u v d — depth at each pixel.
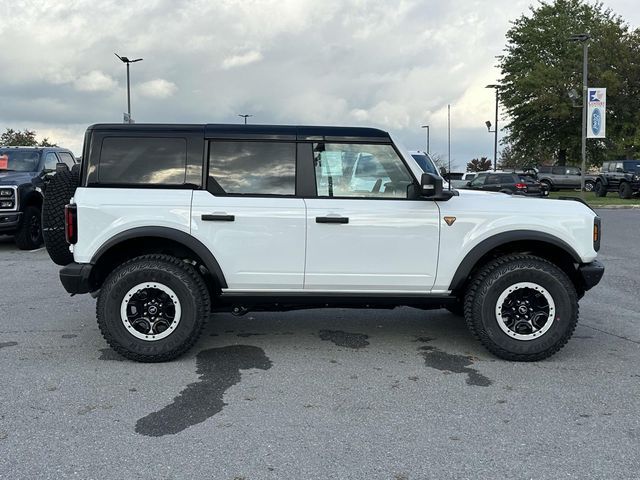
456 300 4.82
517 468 3.03
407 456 3.16
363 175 4.73
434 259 4.69
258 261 4.63
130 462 3.08
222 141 4.68
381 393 4.07
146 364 4.65
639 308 6.68
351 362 4.76
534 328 4.69
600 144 35.94
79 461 3.08
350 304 4.81
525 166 38.03
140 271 4.53
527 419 3.64
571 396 4.02
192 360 4.77
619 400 3.95
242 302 4.77
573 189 33.97
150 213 4.55
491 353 4.92
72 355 4.86
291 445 3.28
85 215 4.52
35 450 3.20
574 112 33.38
